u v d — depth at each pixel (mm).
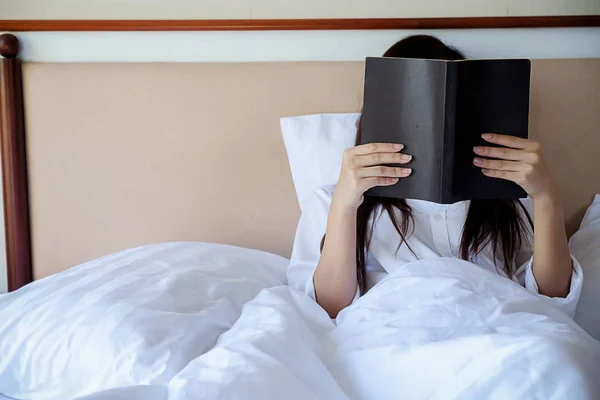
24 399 1151
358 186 1196
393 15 1630
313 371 1036
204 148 1661
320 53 1638
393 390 1025
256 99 1639
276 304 1192
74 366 1112
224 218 1685
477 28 1604
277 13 1645
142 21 1627
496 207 1372
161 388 962
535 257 1288
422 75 1120
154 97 1646
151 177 1678
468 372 966
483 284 1176
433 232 1394
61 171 1685
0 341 1186
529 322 1080
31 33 1657
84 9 1659
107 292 1225
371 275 1388
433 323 1111
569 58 1597
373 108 1176
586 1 1592
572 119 1604
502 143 1143
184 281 1297
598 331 1376
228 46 1645
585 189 1624
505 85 1134
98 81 1646
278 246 1686
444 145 1119
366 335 1128
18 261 1692
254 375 948
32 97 1663
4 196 1676
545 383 922
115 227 1698
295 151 1584
